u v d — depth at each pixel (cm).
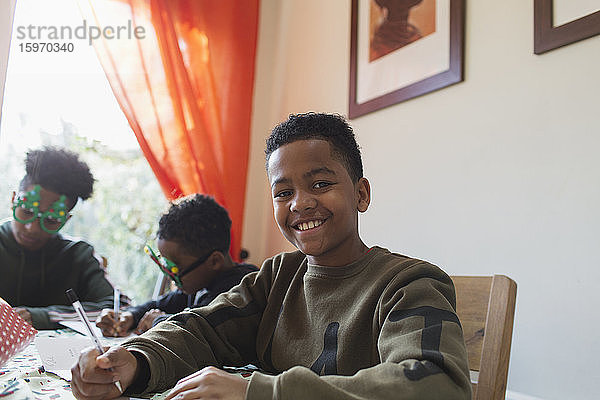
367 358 68
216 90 242
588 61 125
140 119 221
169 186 224
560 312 123
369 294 70
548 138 131
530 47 138
